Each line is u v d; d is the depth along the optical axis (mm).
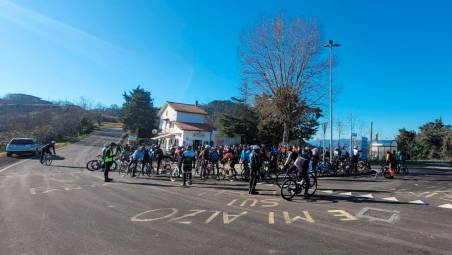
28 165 22281
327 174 20688
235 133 43875
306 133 42781
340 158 22422
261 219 7844
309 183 11375
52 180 14766
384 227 7297
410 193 13156
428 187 15461
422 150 59375
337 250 5602
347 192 13016
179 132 47531
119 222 7242
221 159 19188
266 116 30188
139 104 58156
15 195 10602
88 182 14359
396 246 5891
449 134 55781
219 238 6176
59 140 53531
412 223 7758
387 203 10555
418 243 6105
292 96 27219
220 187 14047
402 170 23250
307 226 7250
